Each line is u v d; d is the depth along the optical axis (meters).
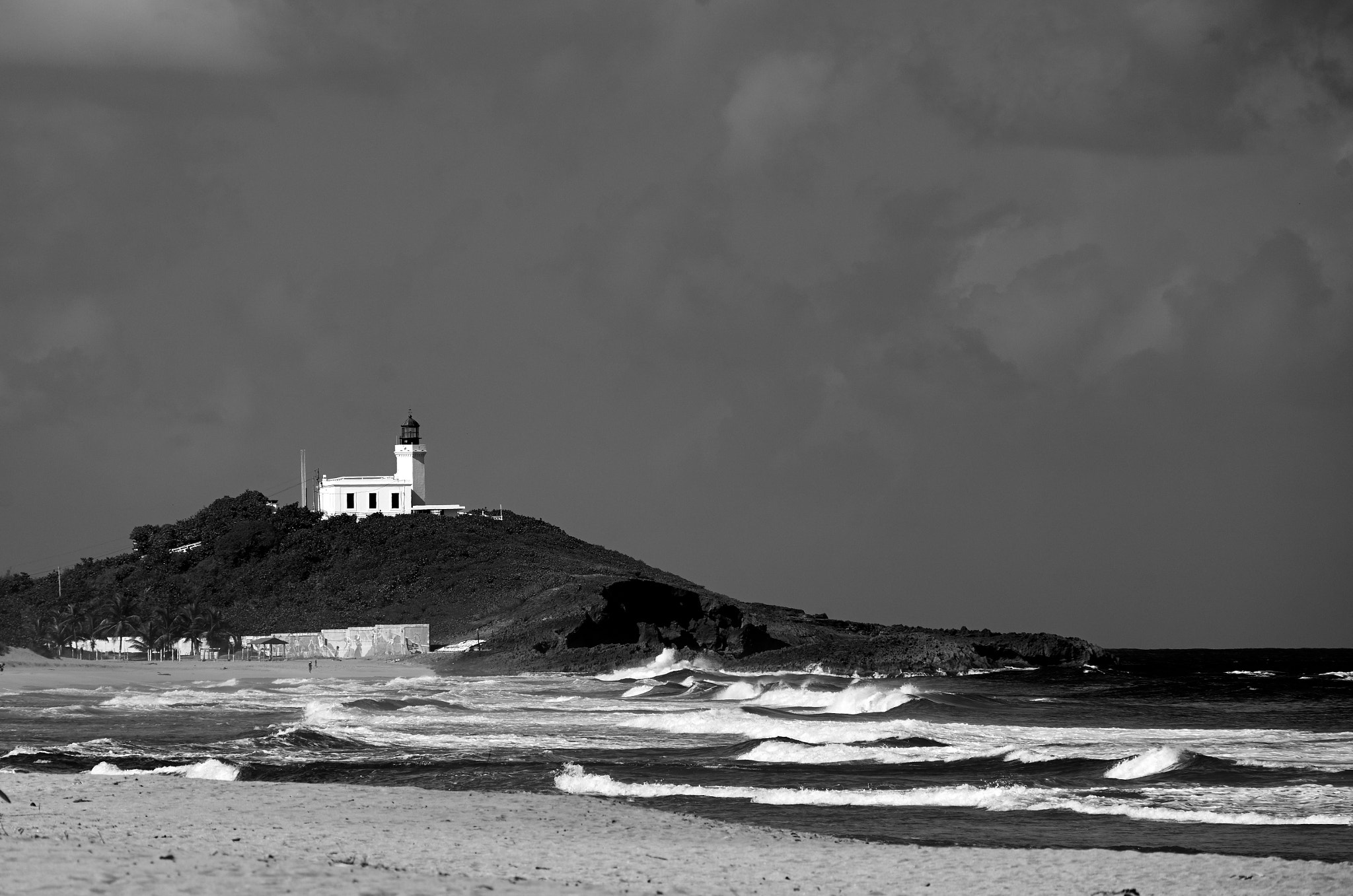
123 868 69.81
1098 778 146.62
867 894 80.81
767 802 130.00
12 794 106.69
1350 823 117.19
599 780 139.88
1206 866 90.12
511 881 75.25
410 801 113.31
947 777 148.38
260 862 75.25
